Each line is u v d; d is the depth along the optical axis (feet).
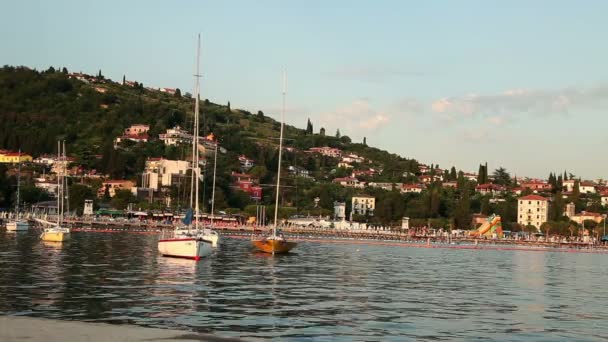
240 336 124.36
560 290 230.48
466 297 196.85
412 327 140.77
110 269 237.25
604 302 196.95
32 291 171.73
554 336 137.39
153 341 104.47
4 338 103.30
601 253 629.10
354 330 134.72
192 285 197.36
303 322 141.28
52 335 106.11
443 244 647.56
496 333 138.21
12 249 323.78
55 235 409.08
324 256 372.58
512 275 293.23
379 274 265.34
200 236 313.32
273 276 237.45
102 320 135.03
